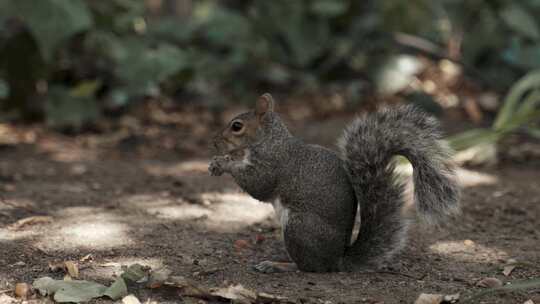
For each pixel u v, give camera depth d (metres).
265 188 7.18
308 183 6.97
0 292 6.47
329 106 16.91
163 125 15.47
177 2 20.02
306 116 16.33
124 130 14.87
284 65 18.88
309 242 6.98
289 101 17.55
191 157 13.24
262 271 7.21
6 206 9.34
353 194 7.13
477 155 12.46
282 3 17.56
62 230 8.38
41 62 14.35
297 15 17.61
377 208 7.07
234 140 7.28
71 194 10.18
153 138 14.46
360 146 7.02
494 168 12.37
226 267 7.35
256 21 17.70
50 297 6.37
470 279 7.11
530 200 10.18
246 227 8.87
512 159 12.93
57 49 13.88
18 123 14.94
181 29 17.34
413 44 17.62
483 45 17.52
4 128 14.52
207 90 17.78
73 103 14.52
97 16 14.46
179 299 6.41
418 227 8.98
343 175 7.11
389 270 7.34
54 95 14.48
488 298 6.48
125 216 9.10
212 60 17.45
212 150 7.49
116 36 14.87
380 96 17.47
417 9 17.56
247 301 6.25
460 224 9.10
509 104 12.38
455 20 17.72
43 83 15.86
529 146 13.45
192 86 17.61
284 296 6.46
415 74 18.27
